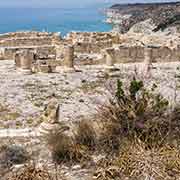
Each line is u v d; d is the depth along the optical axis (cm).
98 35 5909
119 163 1114
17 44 5331
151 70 4038
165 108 1305
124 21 17638
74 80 3500
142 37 6178
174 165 1080
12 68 4100
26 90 3066
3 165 1230
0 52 4756
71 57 3928
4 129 1861
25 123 2127
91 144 1271
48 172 1132
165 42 5519
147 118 1259
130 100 1310
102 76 3666
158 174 1048
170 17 12175
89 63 4409
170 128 1220
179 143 1188
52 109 1717
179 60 4794
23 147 1416
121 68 4059
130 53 4575
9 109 2478
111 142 1241
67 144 1266
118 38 5859
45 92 3005
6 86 3203
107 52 3909
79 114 2298
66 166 1187
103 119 1333
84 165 1173
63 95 2902
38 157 1297
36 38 5403
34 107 2542
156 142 1173
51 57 4288
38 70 3906
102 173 1087
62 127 1681
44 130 1678
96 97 2783
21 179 1095
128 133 1230
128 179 1049
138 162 1094
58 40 5531
